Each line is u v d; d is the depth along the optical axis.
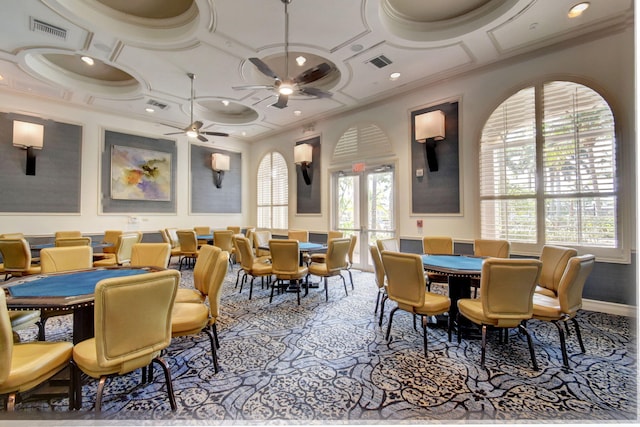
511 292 2.12
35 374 1.48
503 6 3.13
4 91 4.93
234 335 2.80
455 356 2.38
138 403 1.79
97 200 5.88
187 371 2.16
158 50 3.78
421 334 2.82
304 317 3.29
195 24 3.34
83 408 1.75
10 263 3.75
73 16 3.13
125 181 6.24
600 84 3.39
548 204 3.74
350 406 1.76
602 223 3.39
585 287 3.49
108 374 1.55
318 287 4.62
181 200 7.16
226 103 6.02
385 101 5.41
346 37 3.52
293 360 2.32
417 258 2.33
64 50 3.78
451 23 3.50
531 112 3.87
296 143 7.15
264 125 6.99
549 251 2.99
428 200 4.86
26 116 5.14
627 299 3.23
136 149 6.41
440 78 4.57
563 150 3.63
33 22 3.24
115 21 3.39
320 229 6.59
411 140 5.06
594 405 1.76
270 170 7.90
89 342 1.76
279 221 7.62
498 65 4.12
